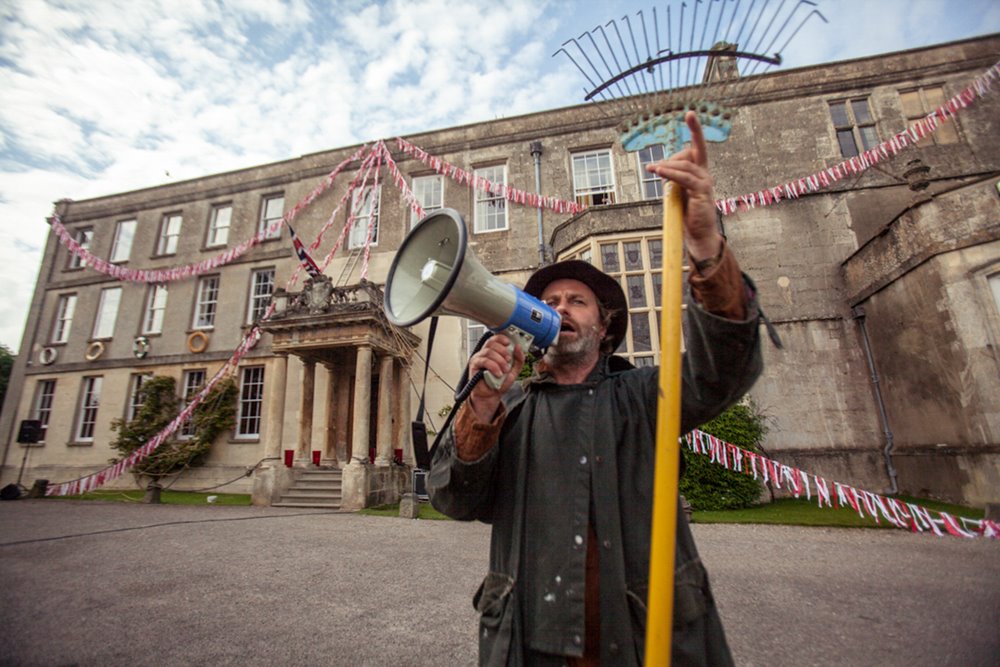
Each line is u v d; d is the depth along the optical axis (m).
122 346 16.03
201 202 16.94
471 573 4.76
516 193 13.20
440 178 14.68
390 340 11.87
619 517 1.20
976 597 3.74
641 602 1.11
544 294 1.70
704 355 1.12
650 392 1.36
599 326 1.64
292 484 11.12
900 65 12.34
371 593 4.15
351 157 15.27
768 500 9.82
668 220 1.12
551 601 1.15
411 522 8.11
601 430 1.32
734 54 1.39
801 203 11.71
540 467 1.33
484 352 1.27
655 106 1.43
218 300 15.45
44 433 15.91
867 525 6.91
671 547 0.97
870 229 11.36
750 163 12.24
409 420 12.29
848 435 10.23
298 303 11.67
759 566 4.85
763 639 3.12
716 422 9.31
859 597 3.88
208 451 13.85
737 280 1.11
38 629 3.40
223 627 3.42
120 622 3.53
